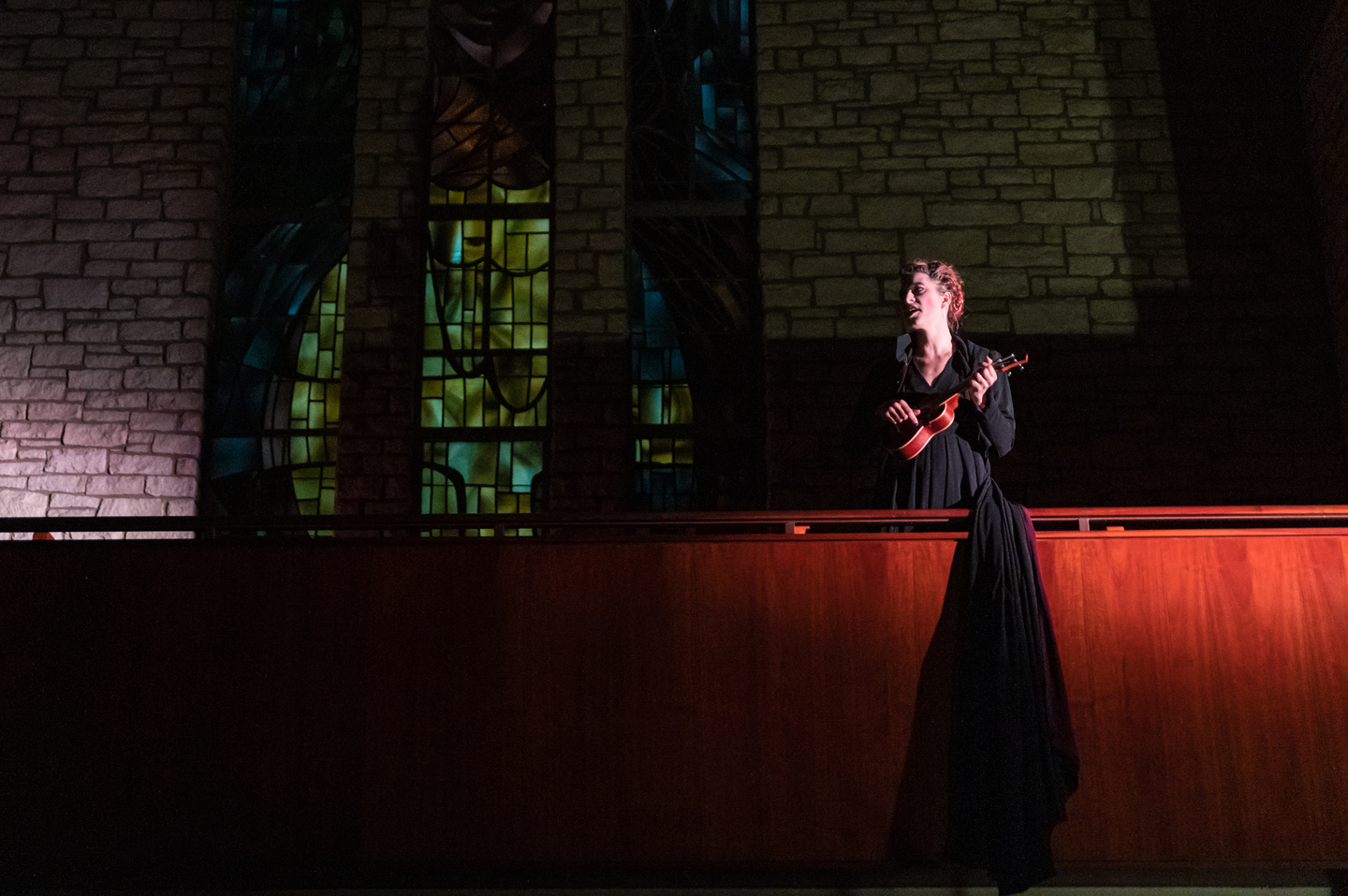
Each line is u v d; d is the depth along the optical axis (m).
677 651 3.48
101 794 3.45
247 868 3.41
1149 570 3.49
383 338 5.84
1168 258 5.76
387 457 5.71
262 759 3.46
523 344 6.03
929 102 5.96
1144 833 3.33
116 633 3.55
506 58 6.34
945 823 3.33
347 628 3.54
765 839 3.36
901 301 3.71
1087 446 5.55
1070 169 5.86
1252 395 5.59
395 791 3.43
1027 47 6.01
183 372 5.76
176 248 5.89
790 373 5.69
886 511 3.48
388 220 5.96
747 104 6.28
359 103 6.08
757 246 6.01
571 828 3.39
